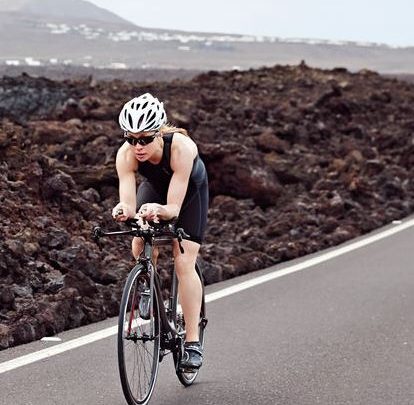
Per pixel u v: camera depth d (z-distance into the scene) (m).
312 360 7.32
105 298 8.84
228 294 9.69
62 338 7.85
